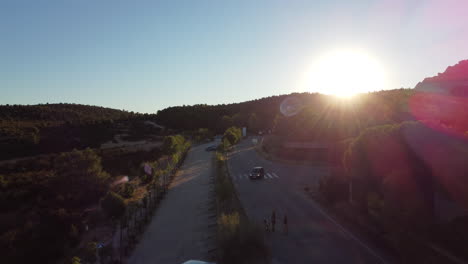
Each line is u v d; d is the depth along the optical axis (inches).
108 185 1195.3
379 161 669.9
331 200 876.0
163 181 1288.1
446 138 569.3
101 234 756.0
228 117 4788.4
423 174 601.9
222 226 558.9
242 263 484.4
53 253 633.0
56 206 1020.5
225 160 1974.7
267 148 2337.6
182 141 2394.2
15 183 1344.7
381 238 583.8
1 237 653.9
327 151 1737.2
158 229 756.6
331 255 545.6
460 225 506.0
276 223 735.7
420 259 472.4
